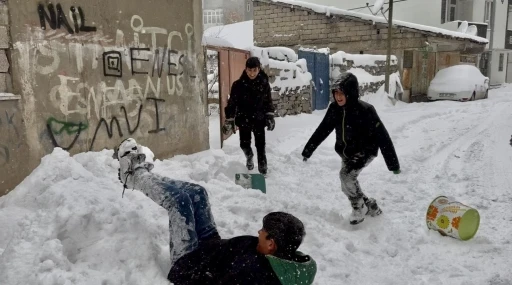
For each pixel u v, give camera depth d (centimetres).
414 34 2119
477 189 646
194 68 762
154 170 573
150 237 384
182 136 739
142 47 649
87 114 562
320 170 752
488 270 407
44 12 504
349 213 546
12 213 404
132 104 634
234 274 274
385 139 482
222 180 605
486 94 2178
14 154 476
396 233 486
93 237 372
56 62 520
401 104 1842
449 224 473
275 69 1194
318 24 2297
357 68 1745
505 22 3609
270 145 880
